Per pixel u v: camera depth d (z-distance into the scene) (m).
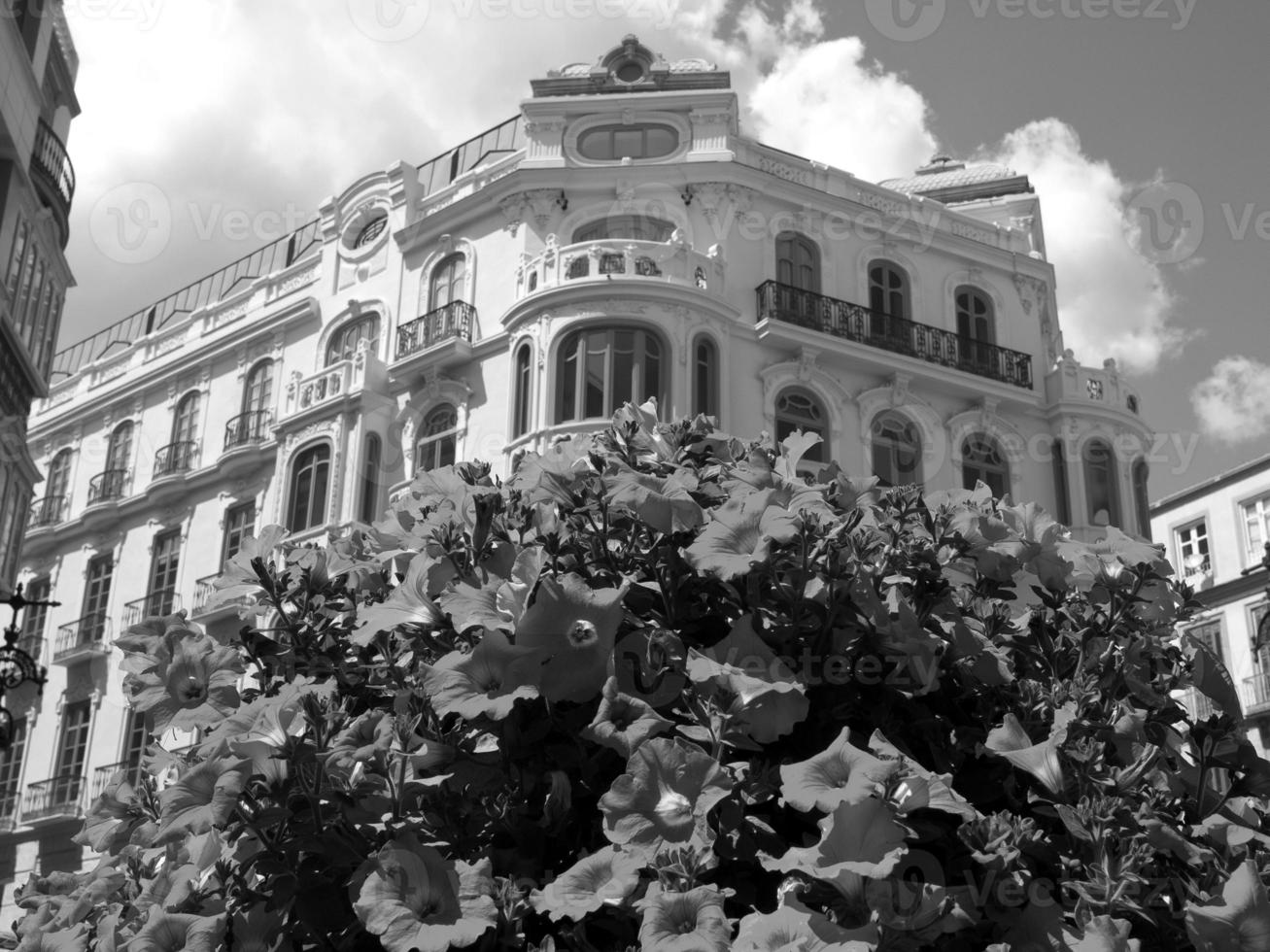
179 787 2.16
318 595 2.75
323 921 2.17
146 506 31.48
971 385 27.03
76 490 33.97
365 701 2.63
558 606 2.23
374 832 2.24
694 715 2.18
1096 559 2.69
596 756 2.24
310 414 27.23
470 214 27.36
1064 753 2.25
